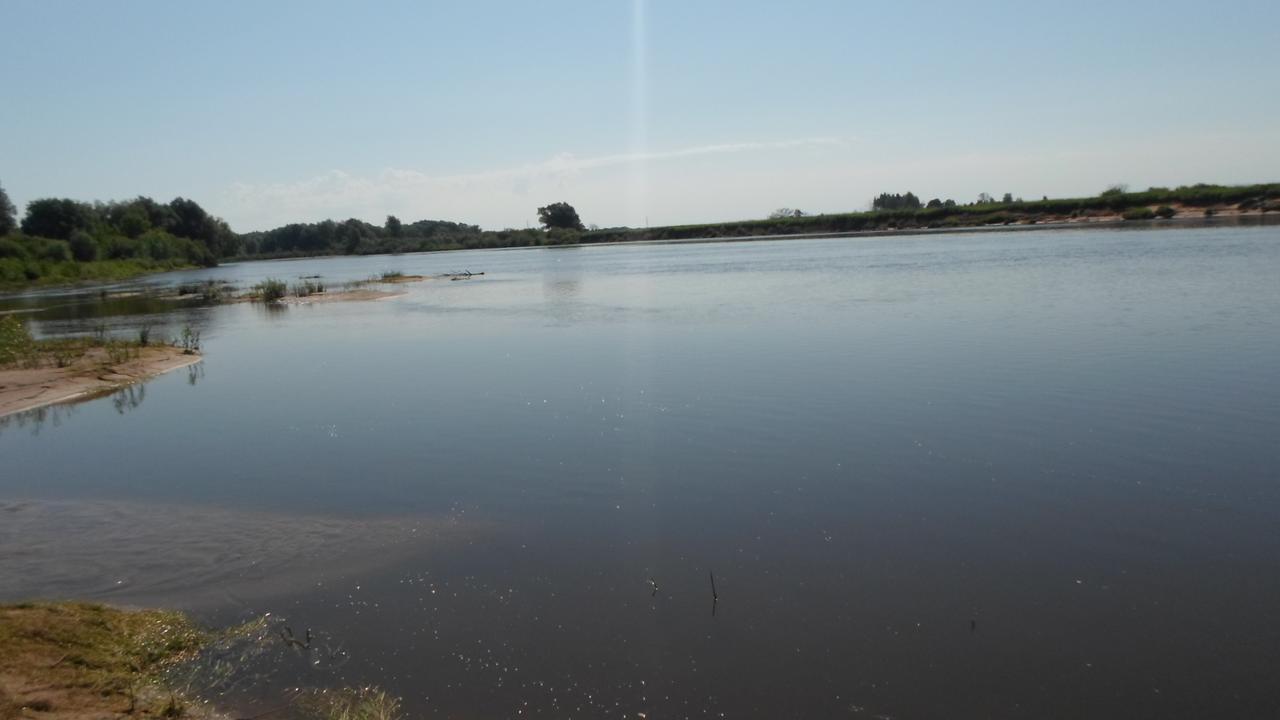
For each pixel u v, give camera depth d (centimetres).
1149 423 1322
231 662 697
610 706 634
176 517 1060
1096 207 9969
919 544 916
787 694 646
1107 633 726
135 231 12100
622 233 15775
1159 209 8994
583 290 4538
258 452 1399
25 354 2411
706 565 880
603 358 2152
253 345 2841
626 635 737
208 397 1909
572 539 959
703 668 683
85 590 837
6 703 594
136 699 632
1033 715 617
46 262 8512
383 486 1177
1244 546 885
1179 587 802
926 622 750
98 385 2041
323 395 1872
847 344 2142
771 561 885
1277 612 752
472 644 725
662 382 1798
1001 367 1761
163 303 5125
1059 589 805
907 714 620
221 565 898
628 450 1314
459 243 17088
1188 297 2695
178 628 751
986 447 1241
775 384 1712
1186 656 689
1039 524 960
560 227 17950
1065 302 2734
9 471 1313
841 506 1035
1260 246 4603
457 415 1608
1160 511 984
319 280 7325
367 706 625
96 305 5156
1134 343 1955
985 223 10819
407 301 4434
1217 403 1415
